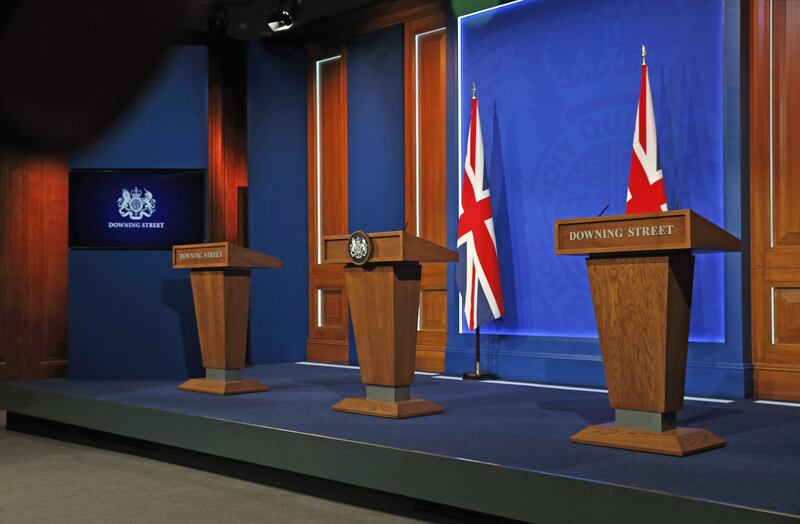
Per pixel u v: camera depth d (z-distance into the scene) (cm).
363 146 733
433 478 342
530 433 393
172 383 602
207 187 625
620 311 358
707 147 527
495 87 635
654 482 291
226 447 435
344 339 751
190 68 624
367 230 729
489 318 598
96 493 400
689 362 527
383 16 716
